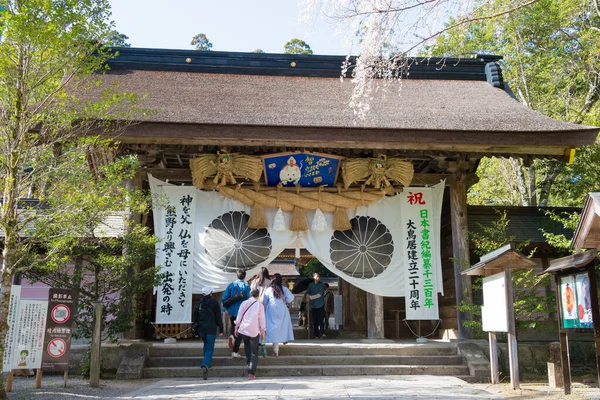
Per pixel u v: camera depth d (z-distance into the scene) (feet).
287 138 38.06
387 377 32.19
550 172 60.70
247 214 42.27
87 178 26.84
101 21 26.13
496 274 30.04
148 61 49.49
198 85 46.68
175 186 41.78
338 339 43.57
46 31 23.38
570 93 64.13
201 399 23.29
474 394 24.30
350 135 38.29
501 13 27.12
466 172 43.39
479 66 52.60
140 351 35.04
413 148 39.19
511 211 50.75
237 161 41.09
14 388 27.78
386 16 27.17
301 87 47.83
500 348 37.32
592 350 43.62
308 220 42.70
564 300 26.25
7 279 23.36
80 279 32.65
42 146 25.27
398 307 51.67
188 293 40.32
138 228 33.96
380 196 42.78
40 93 26.78
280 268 104.53
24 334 27.25
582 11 56.34
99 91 42.14
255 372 31.78
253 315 30.99
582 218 21.50
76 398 24.66
